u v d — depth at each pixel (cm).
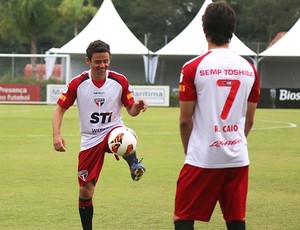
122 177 2286
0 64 8538
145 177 2294
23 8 9562
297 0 13738
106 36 8038
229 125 1024
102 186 2100
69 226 1543
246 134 1074
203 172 1023
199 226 1553
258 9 13800
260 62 8869
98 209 1738
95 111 1385
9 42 13600
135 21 14262
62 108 1380
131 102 1397
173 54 7931
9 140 3525
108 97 1383
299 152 3073
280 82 8950
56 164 2612
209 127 1019
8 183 2152
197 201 1032
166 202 1841
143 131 4088
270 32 13738
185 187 1034
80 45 7975
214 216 1664
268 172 2441
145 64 8219
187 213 1037
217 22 1015
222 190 1044
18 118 5069
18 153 2967
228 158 1023
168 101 7112
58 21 10231
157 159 2792
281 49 7881
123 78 1394
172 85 9119
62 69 7975
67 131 4059
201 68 1014
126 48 7994
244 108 1042
